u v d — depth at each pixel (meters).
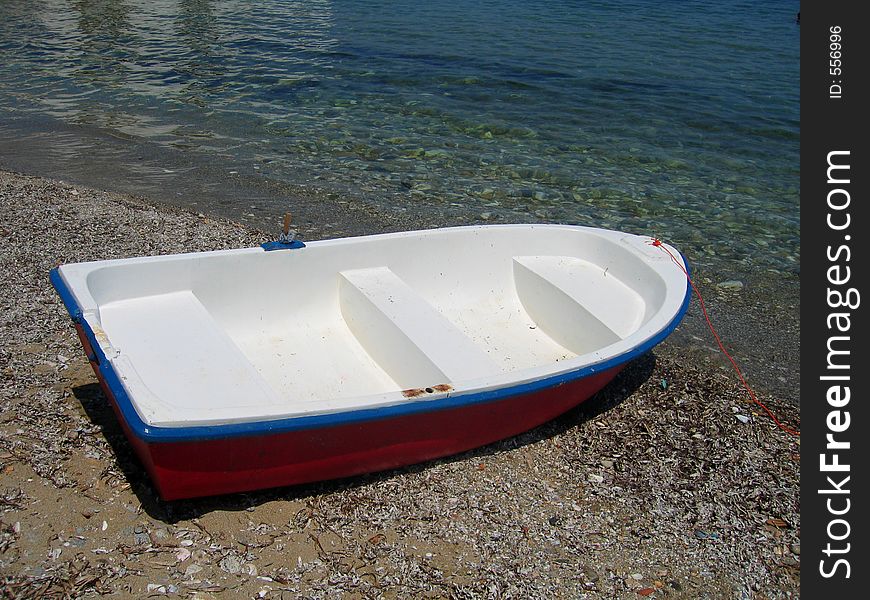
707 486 4.57
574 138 11.90
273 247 4.97
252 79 14.66
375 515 4.02
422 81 14.67
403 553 3.79
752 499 4.49
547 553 3.90
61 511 3.77
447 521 4.04
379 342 4.96
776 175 10.59
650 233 8.75
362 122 12.39
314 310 5.28
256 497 4.05
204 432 3.31
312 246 5.10
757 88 14.55
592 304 5.32
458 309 5.79
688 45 18.06
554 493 4.36
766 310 7.14
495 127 12.28
